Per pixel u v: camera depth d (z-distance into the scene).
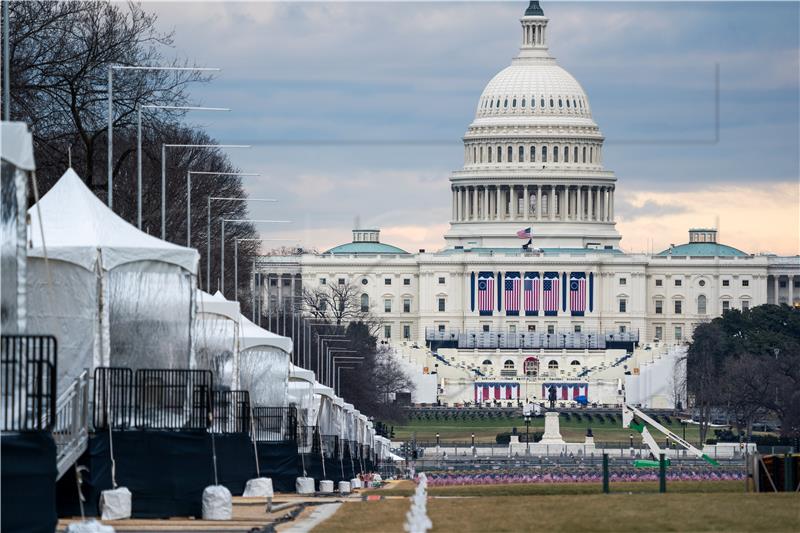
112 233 121.50
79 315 116.81
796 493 133.25
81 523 86.75
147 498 118.62
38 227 119.19
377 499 144.25
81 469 114.25
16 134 94.50
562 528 107.25
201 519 118.88
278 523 114.69
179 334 122.50
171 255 121.38
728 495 130.38
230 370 156.88
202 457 121.00
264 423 172.50
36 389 100.44
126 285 120.56
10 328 97.81
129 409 119.31
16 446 91.94
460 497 146.12
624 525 108.38
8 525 91.56
